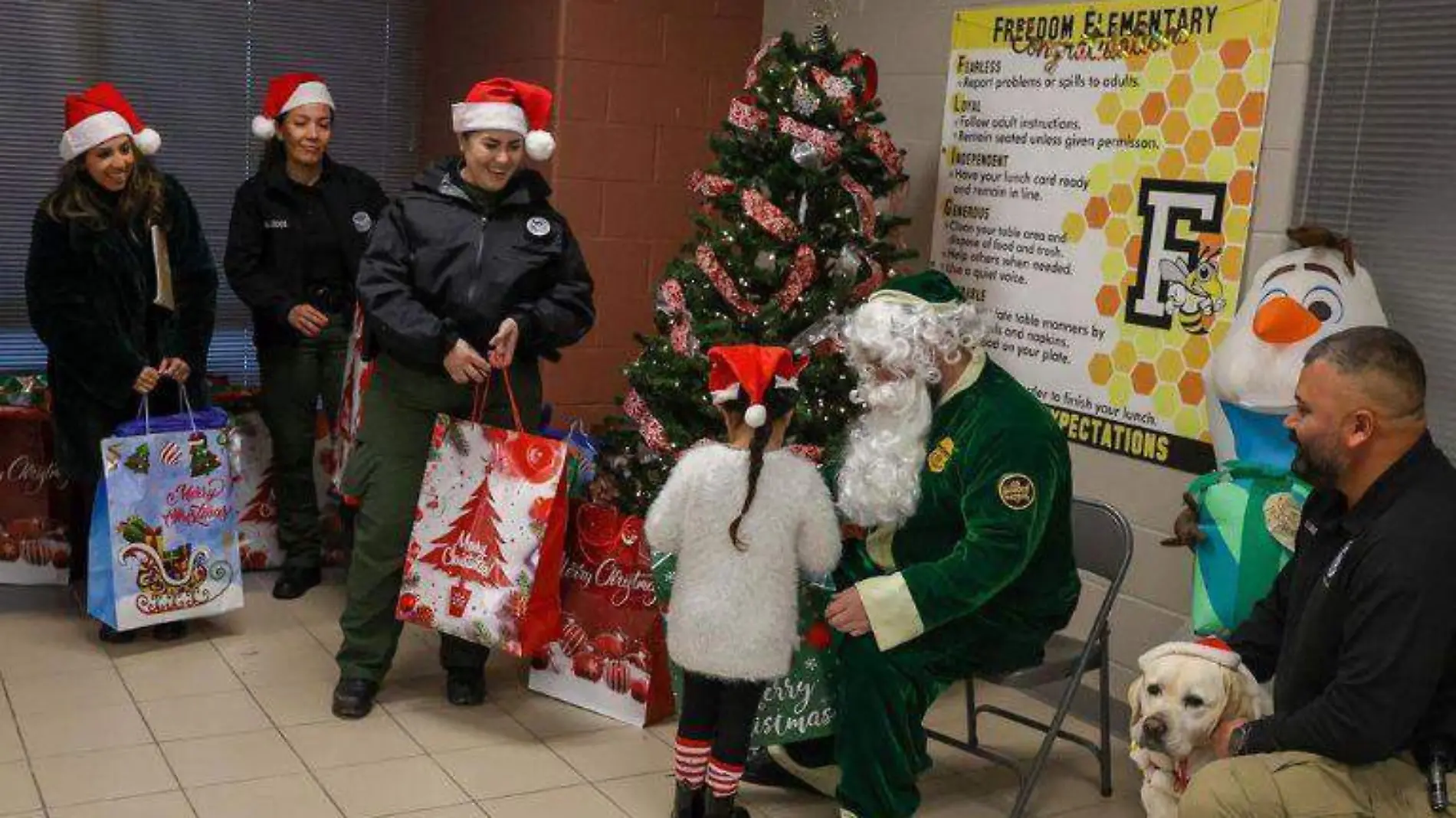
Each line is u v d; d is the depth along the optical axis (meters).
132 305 3.89
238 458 4.46
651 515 2.97
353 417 4.23
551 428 4.09
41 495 4.30
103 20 4.99
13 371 5.01
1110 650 3.88
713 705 2.97
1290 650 2.37
